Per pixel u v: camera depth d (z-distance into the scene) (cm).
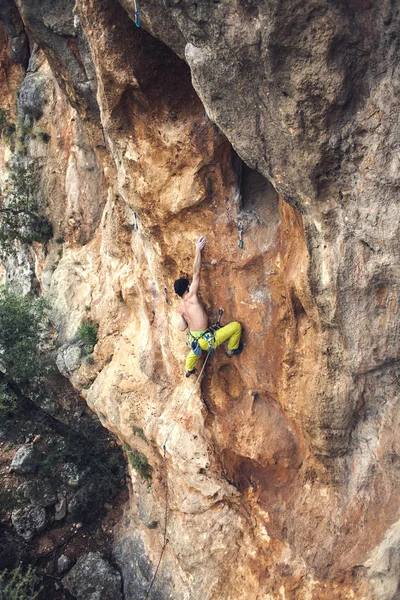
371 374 686
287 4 476
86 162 1228
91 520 1232
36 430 1287
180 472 882
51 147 1305
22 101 1312
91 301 1196
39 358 1248
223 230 725
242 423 841
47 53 893
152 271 851
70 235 1319
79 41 841
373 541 743
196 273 725
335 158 550
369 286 606
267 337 739
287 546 822
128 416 977
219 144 673
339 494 767
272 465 831
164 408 924
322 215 576
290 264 663
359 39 495
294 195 581
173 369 903
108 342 1109
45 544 1190
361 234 577
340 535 763
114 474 1267
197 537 894
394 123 525
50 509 1229
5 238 1417
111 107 700
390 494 729
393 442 713
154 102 684
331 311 625
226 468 874
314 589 793
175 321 846
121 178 766
